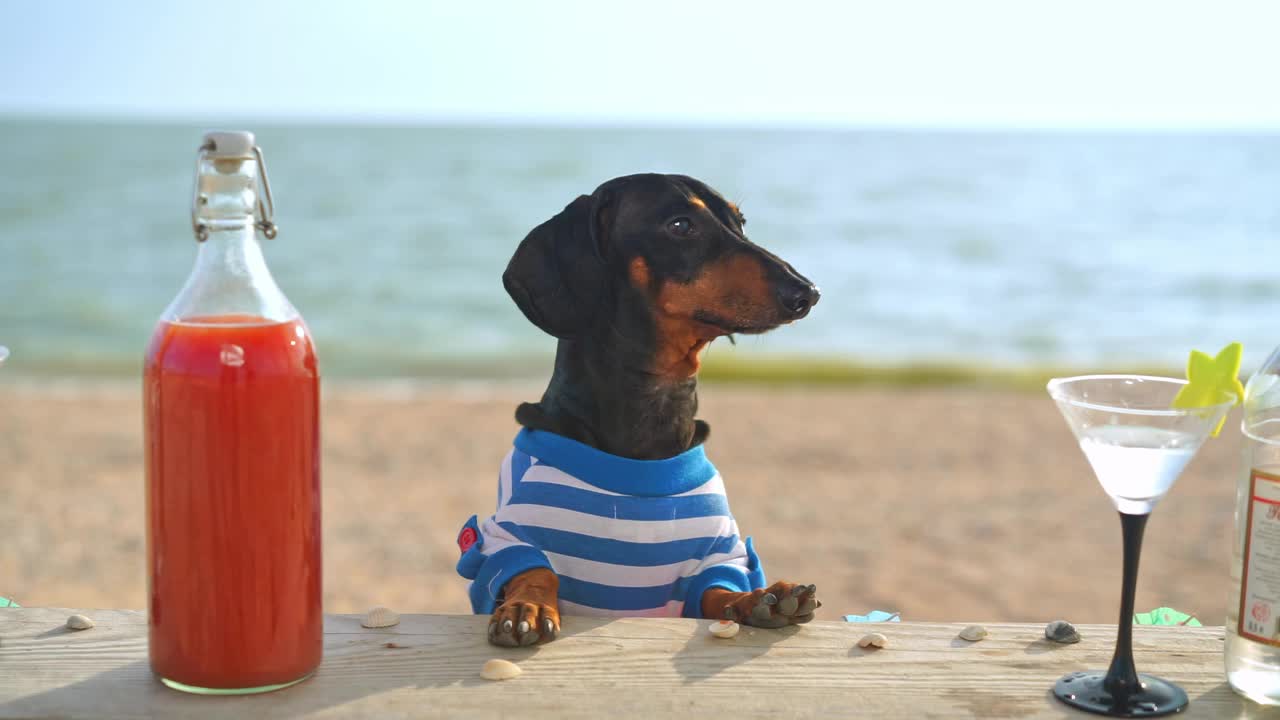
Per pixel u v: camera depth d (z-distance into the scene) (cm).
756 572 249
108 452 1060
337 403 1327
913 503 914
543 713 165
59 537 802
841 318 2173
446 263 2711
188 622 164
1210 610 671
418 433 1160
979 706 170
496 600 222
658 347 253
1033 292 2456
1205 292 2447
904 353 1858
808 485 966
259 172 167
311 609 170
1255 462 166
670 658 184
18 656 181
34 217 3216
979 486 969
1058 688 173
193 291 165
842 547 795
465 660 182
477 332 2014
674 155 6462
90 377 1583
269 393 162
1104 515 882
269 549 164
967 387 1542
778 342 1930
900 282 2573
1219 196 4272
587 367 254
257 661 165
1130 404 167
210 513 161
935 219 3634
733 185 4556
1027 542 811
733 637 193
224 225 163
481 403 1347
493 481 974
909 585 714
